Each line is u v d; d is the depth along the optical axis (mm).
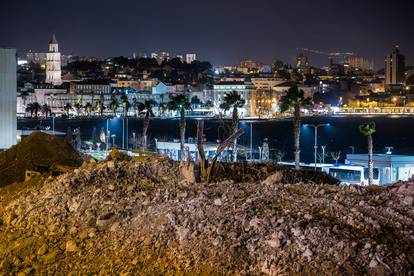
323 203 13070
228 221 12359
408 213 12555
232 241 11688
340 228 11438
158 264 11992
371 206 12891
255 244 11469
